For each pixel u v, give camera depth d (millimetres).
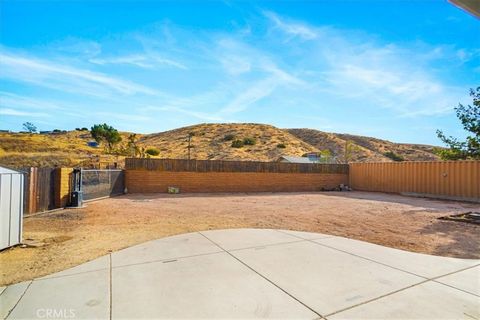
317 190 19188
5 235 4668
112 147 44531
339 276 3600
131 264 4039
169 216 8188
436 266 4012
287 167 18359
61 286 3277
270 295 3051
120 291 3145
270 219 7938
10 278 3539
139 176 15156
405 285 3328
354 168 19922
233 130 63375
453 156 15953
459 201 13352
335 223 7465
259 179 17547
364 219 8102
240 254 4508
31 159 25969
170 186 15617
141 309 2742
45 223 7012
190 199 12844
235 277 3557
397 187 16812
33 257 4395
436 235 6152
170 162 15609
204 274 3656
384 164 17734
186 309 2744
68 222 7156
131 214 8430
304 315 2637
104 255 4480
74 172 9953
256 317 2600
